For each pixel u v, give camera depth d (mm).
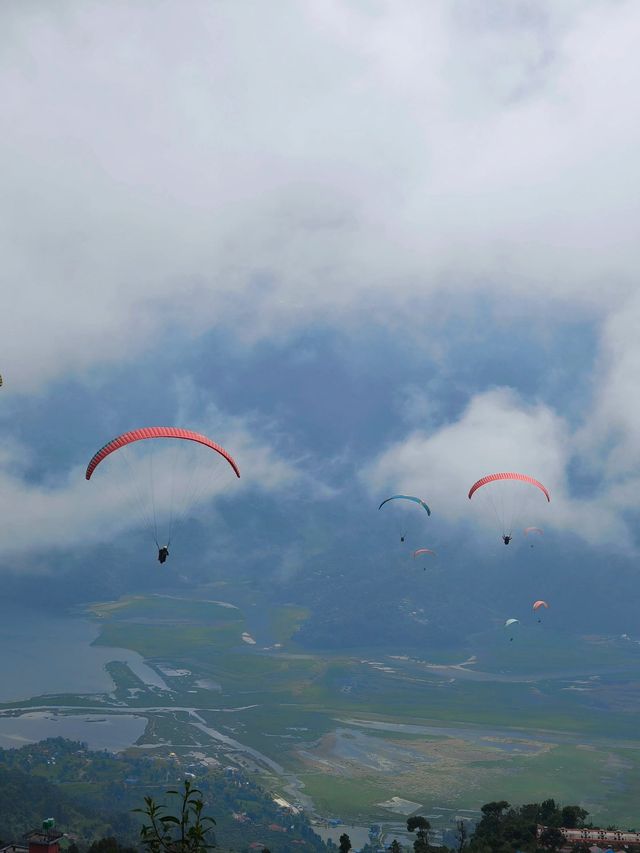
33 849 80688
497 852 113812
